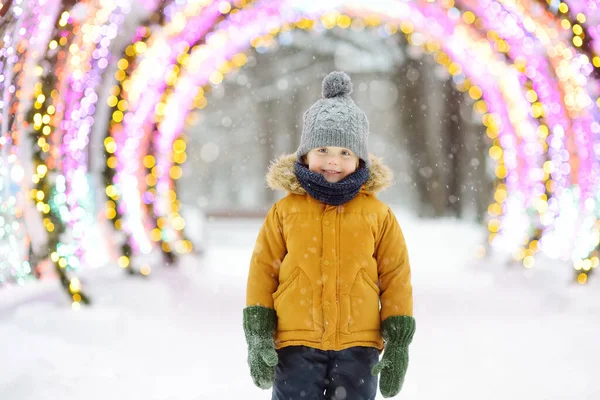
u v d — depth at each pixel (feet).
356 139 10.41
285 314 10.20
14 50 21.26
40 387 15.10
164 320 23.97
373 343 10.28
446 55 34.04
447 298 29.01
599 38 25.14
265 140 121.39
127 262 29.04
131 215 33.17
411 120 90.12
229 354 19.79
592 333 20.51
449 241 58.65
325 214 10.32
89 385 15.67
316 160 10.55
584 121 28.14
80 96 25.39
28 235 24.16
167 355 19.39
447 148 86.89
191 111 35.35
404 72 90.89
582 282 26.94
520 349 19.67
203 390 16.02
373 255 10.67
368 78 107.34
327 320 10.05
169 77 31.40
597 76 25.55
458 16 29.71
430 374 17.58
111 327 21.16
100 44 24.82
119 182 30.63
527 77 31.68
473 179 89.20
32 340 18.34
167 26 28.32
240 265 41.42
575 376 16.47
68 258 24.61
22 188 23.89
